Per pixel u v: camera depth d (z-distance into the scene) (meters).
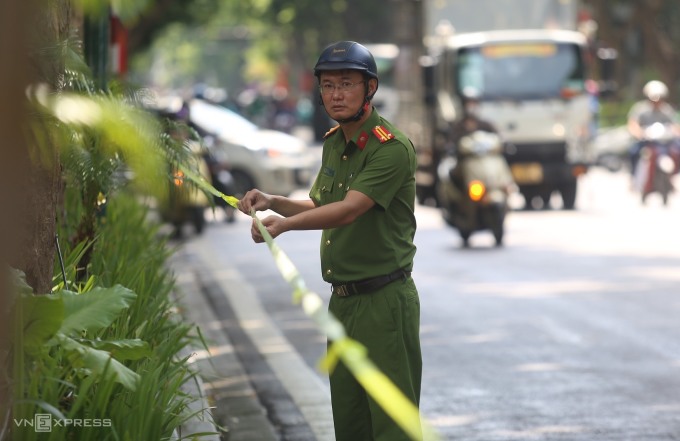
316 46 116.31
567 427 10.14
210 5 69.00
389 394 3.24
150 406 6.52
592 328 14.90
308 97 107.62
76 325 6.46
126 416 6.57
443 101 32.47
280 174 32.84
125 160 4.34
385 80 70.75
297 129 102.25
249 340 14.31
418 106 33.94
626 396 11.25
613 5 70.12
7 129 3.62
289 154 33.22
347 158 6.99
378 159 6.84
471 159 24.31
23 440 5.86
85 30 13.18
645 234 26.17
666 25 78.25
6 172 3.64
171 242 25.66
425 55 33.47
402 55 35.88
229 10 106.56
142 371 7.31
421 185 33.81
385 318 6.97
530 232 27.11
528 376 12.16
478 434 9.94
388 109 70.25
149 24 58.47
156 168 4.33
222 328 15.13
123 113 4.30
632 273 19.95
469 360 13.02
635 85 75.69
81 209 10.81
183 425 9.06
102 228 12.57
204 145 8.05
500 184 24.14
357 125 6.94
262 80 193.00
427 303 17.11
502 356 13.22
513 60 32.38
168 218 25.98
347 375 7.14
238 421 10.41
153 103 7.71
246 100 94.12
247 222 31.14
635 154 34.84
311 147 73.25
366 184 6.80
